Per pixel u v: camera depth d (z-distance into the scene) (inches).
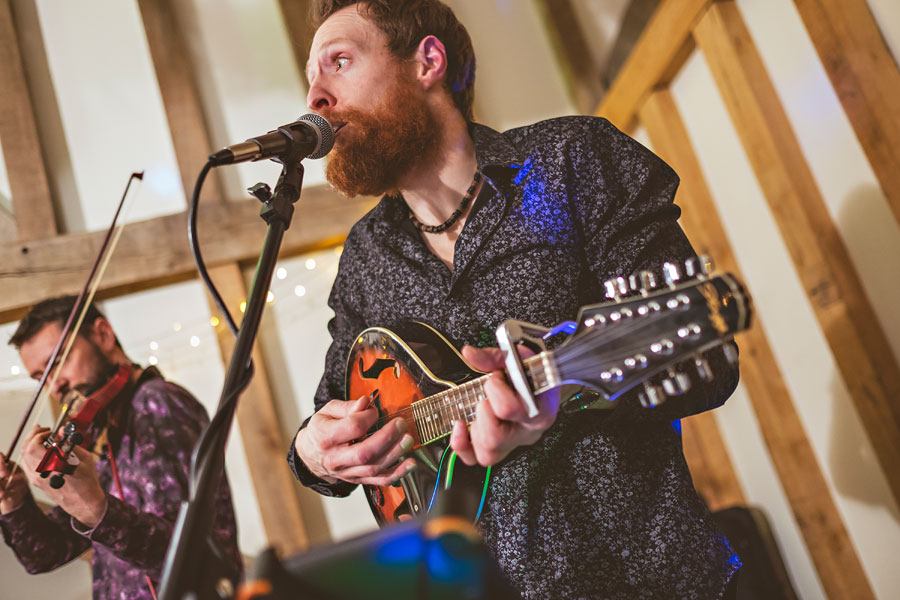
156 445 82.8
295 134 48.5
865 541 107.0
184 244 156.6
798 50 103.8
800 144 107.3
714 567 47.6
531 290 53.3
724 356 48.2
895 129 89.1
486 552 24.9
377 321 61.4
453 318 55.5
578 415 50.4
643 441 50.5
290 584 24.5
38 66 165.5
